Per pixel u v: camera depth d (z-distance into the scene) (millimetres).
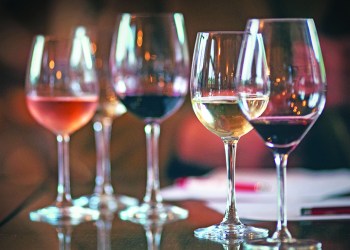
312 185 1853
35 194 1916
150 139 1598
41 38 1583
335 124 3152
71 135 3152
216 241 1207
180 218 1479
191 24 3168
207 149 3139
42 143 3195
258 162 3105
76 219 1497
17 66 3178
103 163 1961
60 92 1575
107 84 1870
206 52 1239
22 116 3189
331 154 3160
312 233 1257
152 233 1312
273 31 1090
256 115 1098
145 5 3160
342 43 3143
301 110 1083
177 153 3146
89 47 1615
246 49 1107
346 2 3133
